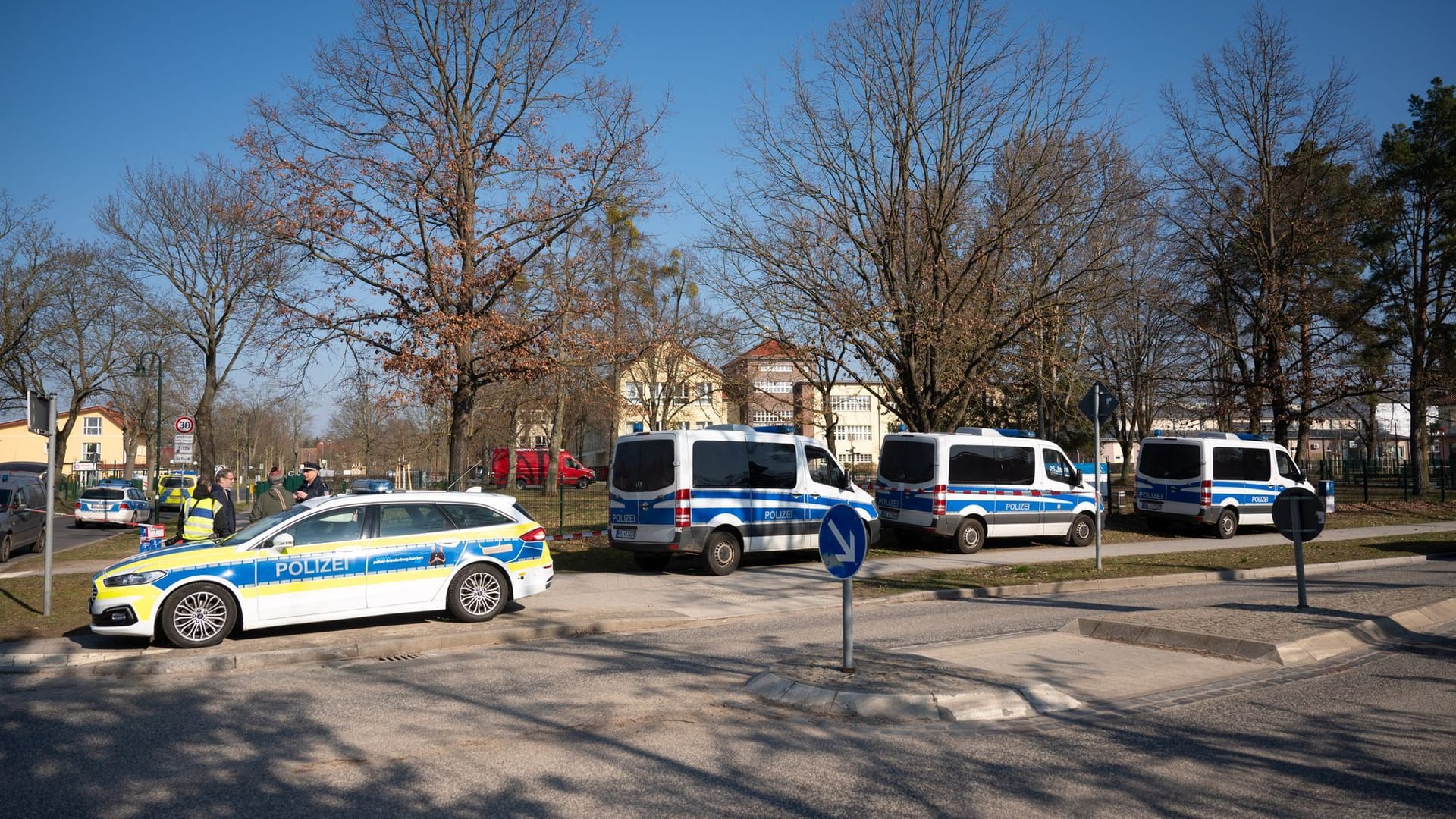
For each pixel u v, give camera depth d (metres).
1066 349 30.38
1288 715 6.75
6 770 5.77
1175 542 21.09
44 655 9.22
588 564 17.19
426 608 10.65
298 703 7.46
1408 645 9.25
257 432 71.31
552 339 18.47
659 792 5.23
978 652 8.85
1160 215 28.86
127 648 9.65
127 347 43.19
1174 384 34.25
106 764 5.88
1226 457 21.95
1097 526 15.80
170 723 6.91
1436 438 55.25
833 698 7.04
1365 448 53.66
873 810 4.94
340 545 10.30
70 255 39.59
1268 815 4.84
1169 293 30.31
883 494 19.17
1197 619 9.75
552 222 18.56
